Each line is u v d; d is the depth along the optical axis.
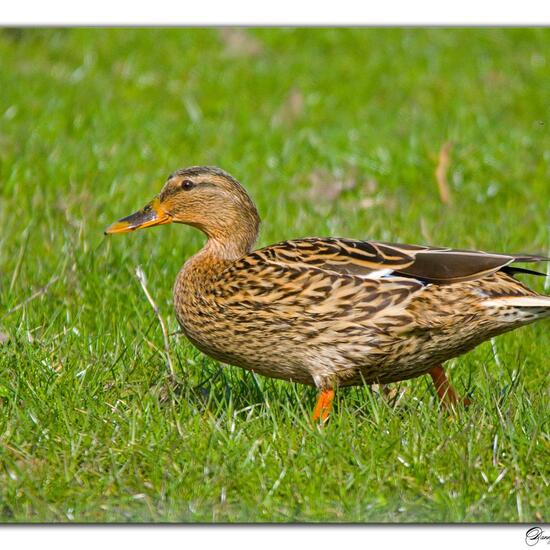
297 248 10.10
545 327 12.34
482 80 21.83
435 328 9.62
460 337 9.73
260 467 8.85
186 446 9.02
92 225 14.24
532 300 9.54
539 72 22.22
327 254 9.95
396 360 9.81
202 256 10.66
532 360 11.56
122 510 8.68
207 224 10.95
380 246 9.93
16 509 8.63
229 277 10.04
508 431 9.20
